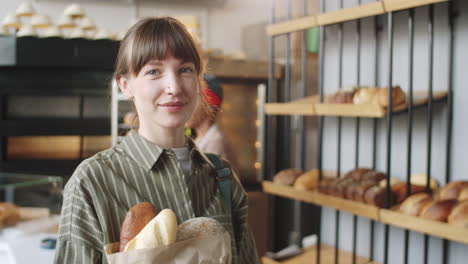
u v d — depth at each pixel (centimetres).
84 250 78
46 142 376
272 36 234
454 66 191
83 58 352
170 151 90
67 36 359
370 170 214
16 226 184
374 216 179
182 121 87
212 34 484
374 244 228
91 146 383
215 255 73
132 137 91
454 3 189
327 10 249
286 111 221
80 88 363
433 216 158
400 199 186
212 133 244
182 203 89
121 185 84
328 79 252
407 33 209
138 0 446
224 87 368
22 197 188
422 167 206
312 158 409
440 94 191
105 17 439
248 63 372
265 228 381
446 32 193
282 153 399
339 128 228
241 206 106
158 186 88
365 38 229
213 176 102
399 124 215
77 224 79
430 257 205
